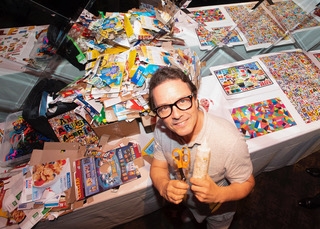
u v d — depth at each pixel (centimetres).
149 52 122
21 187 100
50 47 131
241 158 68
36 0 112
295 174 180
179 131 61
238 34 162
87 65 128
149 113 112
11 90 144
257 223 155
